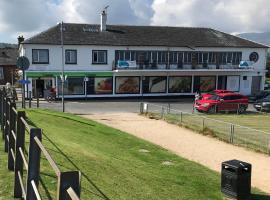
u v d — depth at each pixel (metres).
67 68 46.06
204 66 51.31
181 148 18.27
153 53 49.19
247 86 54.09
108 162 11.30
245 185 10.72
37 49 44.59
